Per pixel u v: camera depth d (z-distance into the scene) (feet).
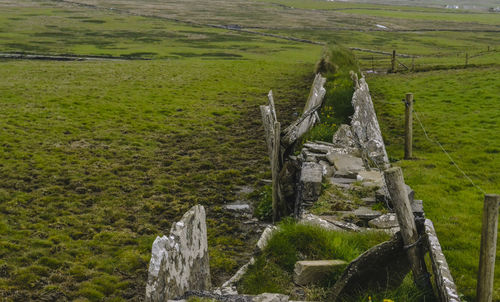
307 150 54.65
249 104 107.04
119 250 42.57
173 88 119.55
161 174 63.62
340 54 130.31
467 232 42.29
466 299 31.71
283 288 28.32
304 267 28.50
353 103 68.74
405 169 62.13
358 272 26.16
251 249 43.42
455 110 96.89
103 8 546.26
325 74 119.14
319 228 33.14
